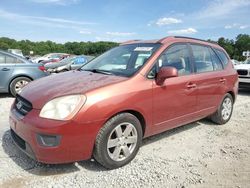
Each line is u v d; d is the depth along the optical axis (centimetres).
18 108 382
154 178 362
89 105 344
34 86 405
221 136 531
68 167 380
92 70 463
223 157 435
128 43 522
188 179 363
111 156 373
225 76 579
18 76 842
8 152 416
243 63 1260
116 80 388
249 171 391
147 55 440
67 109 337
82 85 373
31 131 338
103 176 361
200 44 542
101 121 352
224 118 603
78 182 345
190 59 500
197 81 494
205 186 348
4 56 834
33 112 346
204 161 418
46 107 341
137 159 413
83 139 344
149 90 405
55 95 351
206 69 537
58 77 434
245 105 834
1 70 820
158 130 440
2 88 832
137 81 398
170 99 440
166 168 390
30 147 346
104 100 354
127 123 383
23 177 351
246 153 454
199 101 507
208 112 546
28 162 388
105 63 478
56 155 335
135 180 355
